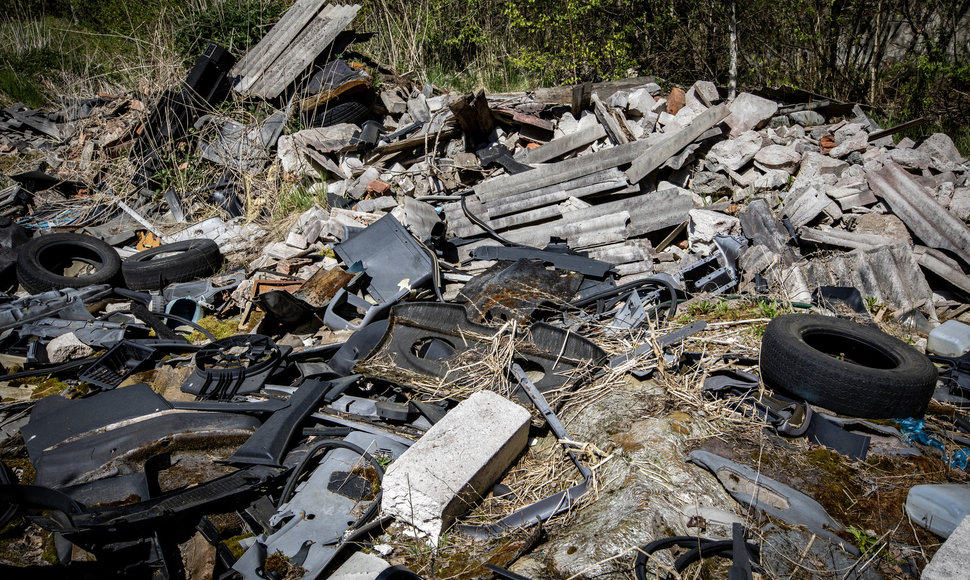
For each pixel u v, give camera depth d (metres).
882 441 3.41
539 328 4.47
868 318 4.80
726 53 10.45
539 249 6.15
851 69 10.01
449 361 4.22
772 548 2.80
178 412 3.71
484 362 4.11
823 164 6.38
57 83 11.16
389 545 3.10
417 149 7.70
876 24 9.51
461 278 5.94
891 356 3.80
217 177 8.21
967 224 5.68
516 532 3.09
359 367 4.22
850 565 2.74
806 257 5.68
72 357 4.93
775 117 7.04
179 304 5.67
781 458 3.34
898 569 2.73
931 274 5.59
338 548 3.01
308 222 6.93
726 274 5.55
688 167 6.90
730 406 3.79
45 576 2.65
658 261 6.19
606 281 5.56
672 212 6.38
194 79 8.48
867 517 2.99
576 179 6.75
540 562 2.87
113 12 12.59
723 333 4.57
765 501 3.04
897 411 3.48
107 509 3.04
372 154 7.62
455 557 3.00
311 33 8.74
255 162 8.13
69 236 6.57
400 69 10.27
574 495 3.29
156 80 9.62
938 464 3.26
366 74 8.14
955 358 4.15
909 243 5.62
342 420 3.83
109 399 3.81
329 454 3.60
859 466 3.27
